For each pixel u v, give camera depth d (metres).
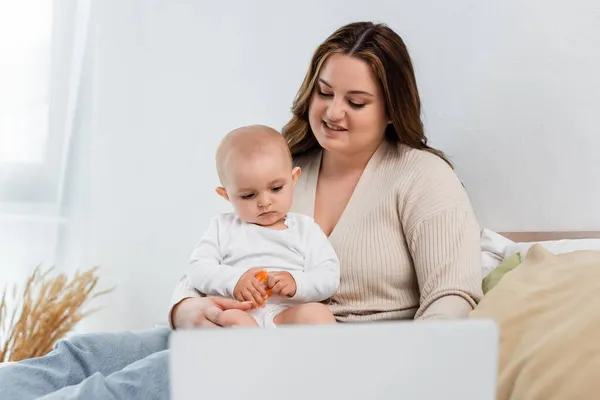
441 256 1.51
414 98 1.64
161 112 2.75
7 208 2.99
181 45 2.70
